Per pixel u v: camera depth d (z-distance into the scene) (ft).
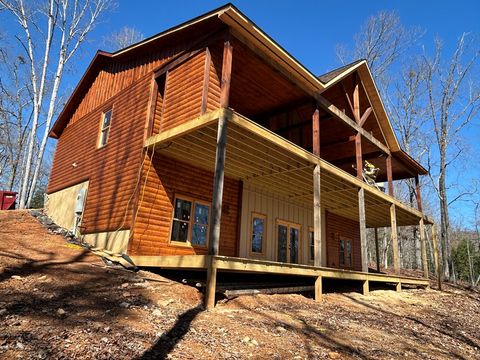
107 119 37.47
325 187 39.58
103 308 15.12
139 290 19.03
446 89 74.84
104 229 30.68
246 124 23.82
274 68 29.17
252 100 35.70
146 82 32.83
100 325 12.88
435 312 30.40
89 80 43.65
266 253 39.50
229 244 35.42
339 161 50.49
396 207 45.80
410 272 75.66
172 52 31.30
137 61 35.55
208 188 33.99
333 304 25.80
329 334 16.97
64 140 46.52
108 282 19.62
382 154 46.55
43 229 33.96
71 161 42.22
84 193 36.17
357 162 38.99
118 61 38.81
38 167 55.26
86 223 33.78
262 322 17.22
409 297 36.42
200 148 28.76
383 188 53.62
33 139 56.75
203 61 27.66
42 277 18.40
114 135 34.47
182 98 28.78
